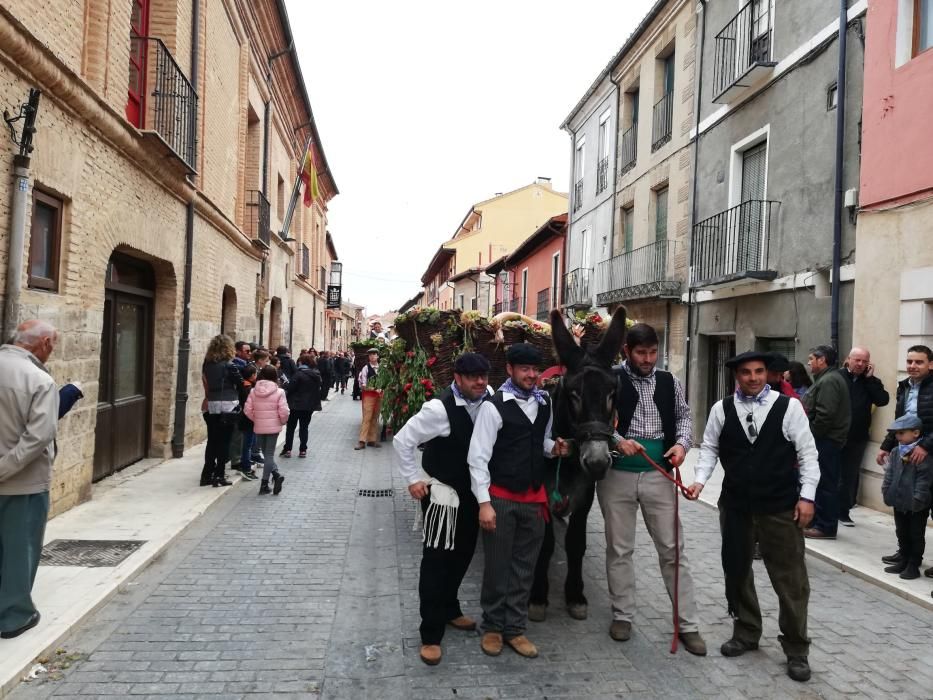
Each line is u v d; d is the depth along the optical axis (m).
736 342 11.58
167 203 9.15
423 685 3.53
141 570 5.17
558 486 4.24
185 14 9.62
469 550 4.16
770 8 10.77
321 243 34.28
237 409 8.10
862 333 8.09
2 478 3.65
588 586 5.21
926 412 5.57
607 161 18.98
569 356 4.03
